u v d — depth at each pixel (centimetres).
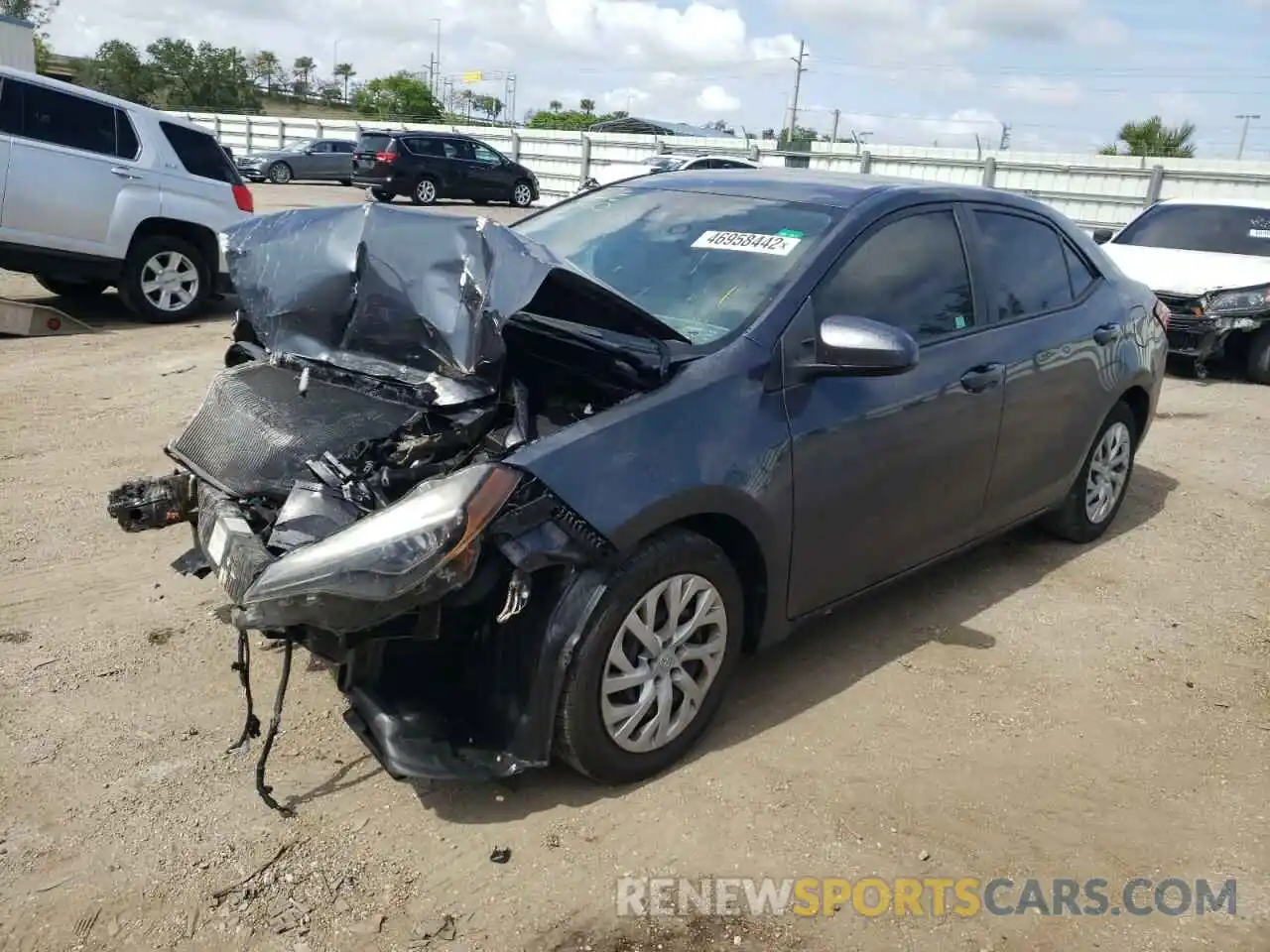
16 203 888
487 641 302
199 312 1049
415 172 2638
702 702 334
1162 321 557
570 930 264
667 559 306
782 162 2680
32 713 341
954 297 416
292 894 271
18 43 2809
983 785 332
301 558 273
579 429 296
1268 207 1061
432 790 314
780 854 295
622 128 5128
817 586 367
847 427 356
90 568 446
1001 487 445
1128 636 443
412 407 320
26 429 626
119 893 268
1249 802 331
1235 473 691
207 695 357
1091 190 2128
